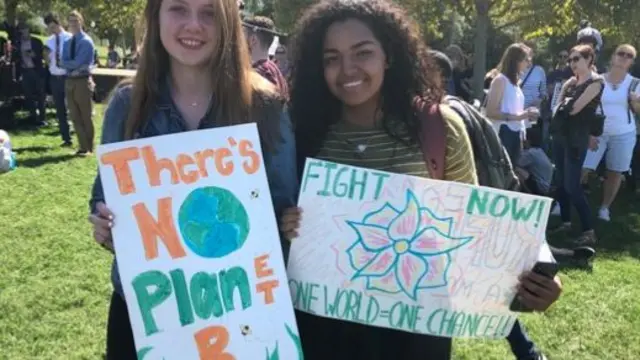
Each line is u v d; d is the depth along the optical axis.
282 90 2.18
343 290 2.07
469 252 2.07
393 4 2.12
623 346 3.83
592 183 8.24
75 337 3.77
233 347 1.90
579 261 5.24
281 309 1.93
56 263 4.89
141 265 1.88
